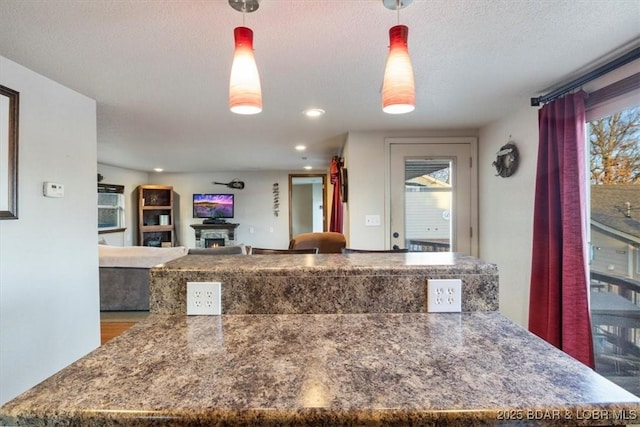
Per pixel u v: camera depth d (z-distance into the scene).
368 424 0.60
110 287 4.11
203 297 1.12
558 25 1.54
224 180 7.77
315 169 7.52
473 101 2.64
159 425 0.60
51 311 2.16
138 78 2.13
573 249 2.06
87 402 0.63
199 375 0.73
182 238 7.81
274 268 1.13
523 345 0.88
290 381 0.70
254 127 3.46
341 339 0.92
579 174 2.04
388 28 1.55
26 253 1.98
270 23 1.50
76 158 2.38
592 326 2.11
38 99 2.06
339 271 1.12
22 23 1.48
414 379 0.71
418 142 3.67
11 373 1.88
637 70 1.77
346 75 2.10
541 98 2.31
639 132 1.79
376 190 3.69
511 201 2.96
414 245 3.69
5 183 1.84
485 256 3.49
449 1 1.35
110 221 6.48
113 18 1.45
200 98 2.52
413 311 1.12
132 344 0.89
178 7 1.37
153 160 5.84
